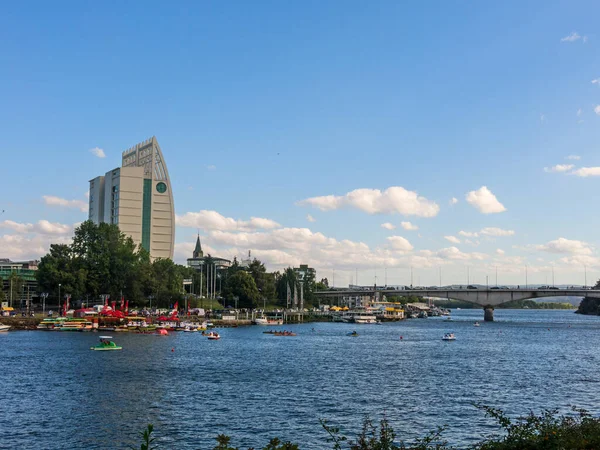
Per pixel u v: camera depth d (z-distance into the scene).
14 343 164.62
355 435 67.44
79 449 61.75
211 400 85.88
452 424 73.19
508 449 39.50
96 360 128.38
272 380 105.38
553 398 91.19
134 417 75.06
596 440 38.78
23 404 81.81
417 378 110.75
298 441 64.94
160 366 121.50
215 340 192.38
